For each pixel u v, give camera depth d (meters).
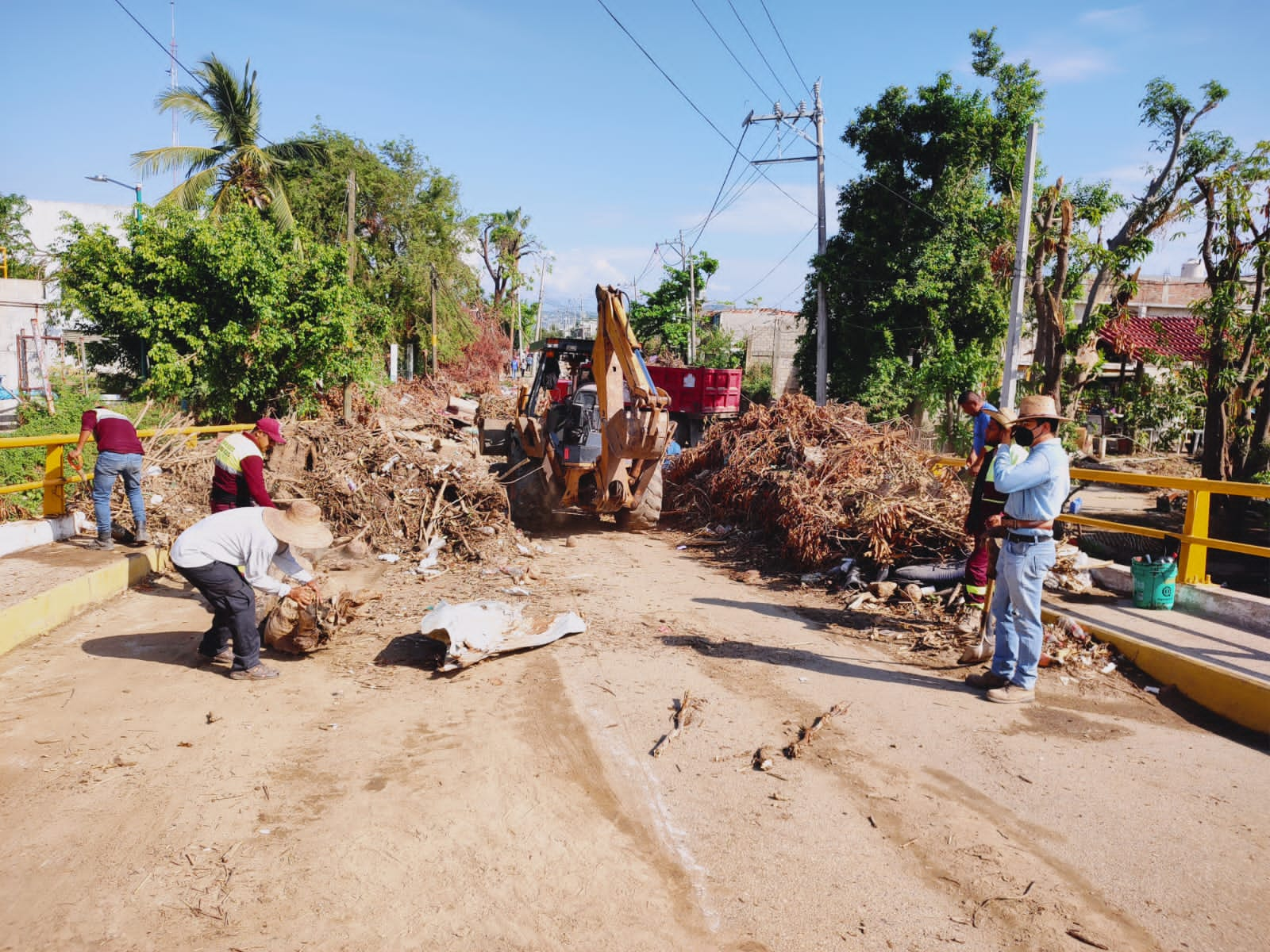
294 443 10.25
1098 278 18.83
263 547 5.52
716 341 43.97
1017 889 3.52
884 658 6.30
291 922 3.22
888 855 3.76
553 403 12.00
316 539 5.66
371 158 32.25
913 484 8.95
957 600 7.37
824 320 24.80
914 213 23.50
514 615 6.58
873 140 23.91
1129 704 5.48
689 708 5.25
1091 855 3.78
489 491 9.92
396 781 4.31
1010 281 19.55
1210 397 14.13
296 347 17.92
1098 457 23.05
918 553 8.21
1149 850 3.82
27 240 38.03
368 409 19.39
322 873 3.53
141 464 8.23
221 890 3.39
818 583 8.45
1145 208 20.11
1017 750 4.79
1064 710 5.36
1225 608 6.53
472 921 3.26
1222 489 6.62
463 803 4.11
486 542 9.41
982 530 6.63
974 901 3.44
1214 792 4.34
